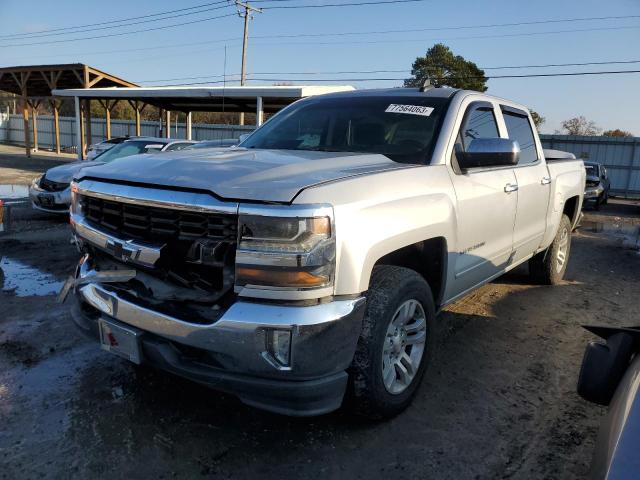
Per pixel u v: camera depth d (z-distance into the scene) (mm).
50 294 5328
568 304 5605
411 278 3035
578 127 60906
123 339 2848
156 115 50438
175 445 2865
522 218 4660
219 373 2586
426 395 3496
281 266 2434
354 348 2688
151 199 2699
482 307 5379
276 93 18953
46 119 45281
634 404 1747
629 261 8344
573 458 2883
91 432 2959
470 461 2820
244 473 2656
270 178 2658
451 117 3766
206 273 2686
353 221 2615
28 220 9695
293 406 2559
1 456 2727
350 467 2734
